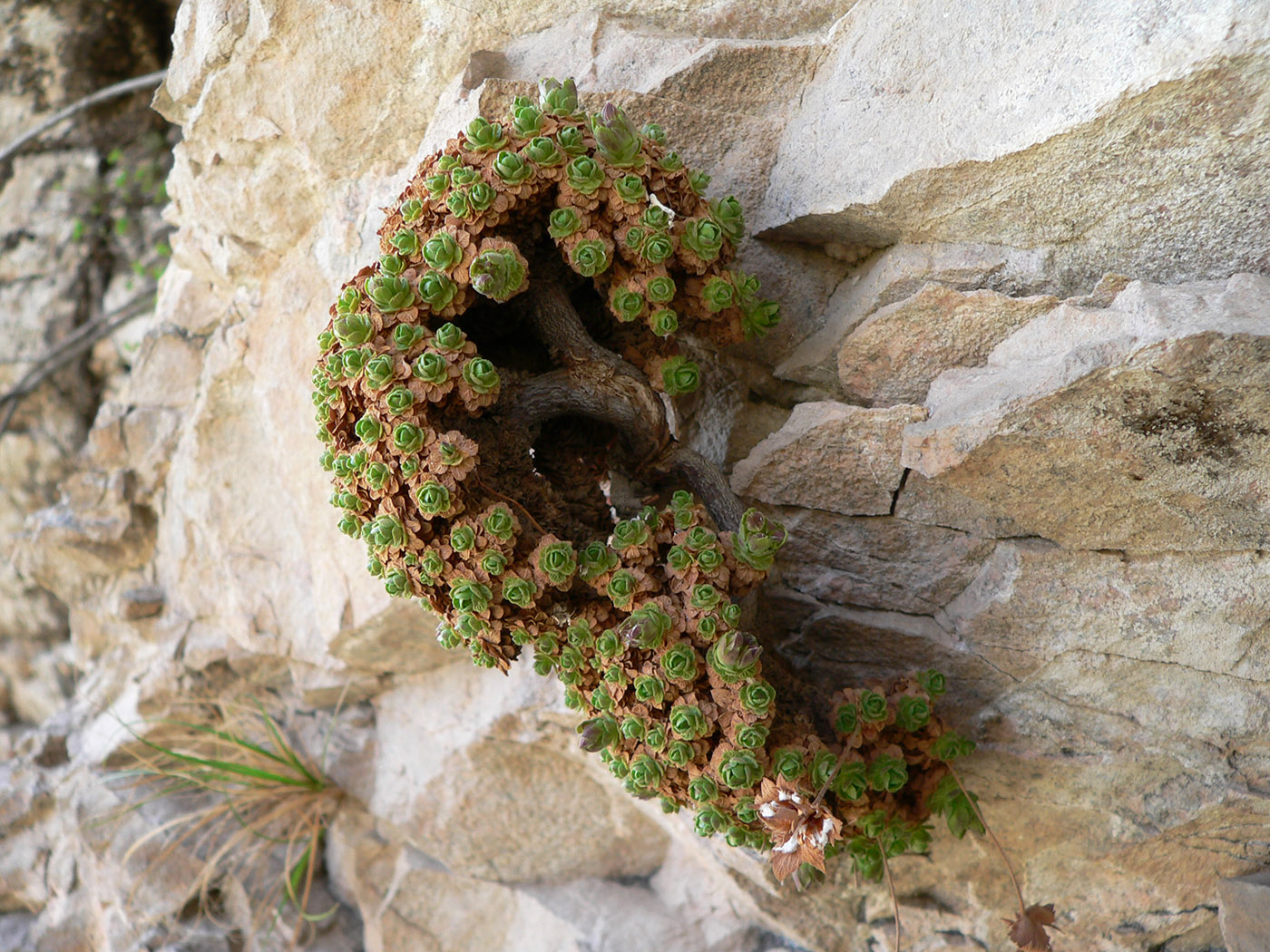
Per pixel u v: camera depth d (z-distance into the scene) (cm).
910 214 36
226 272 51
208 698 62
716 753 34
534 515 36
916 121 35
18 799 65
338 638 50
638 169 34
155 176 79
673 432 43
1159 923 42
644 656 34
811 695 39
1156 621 37
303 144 43
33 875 64
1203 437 32
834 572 42
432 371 31
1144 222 33
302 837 61
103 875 61
